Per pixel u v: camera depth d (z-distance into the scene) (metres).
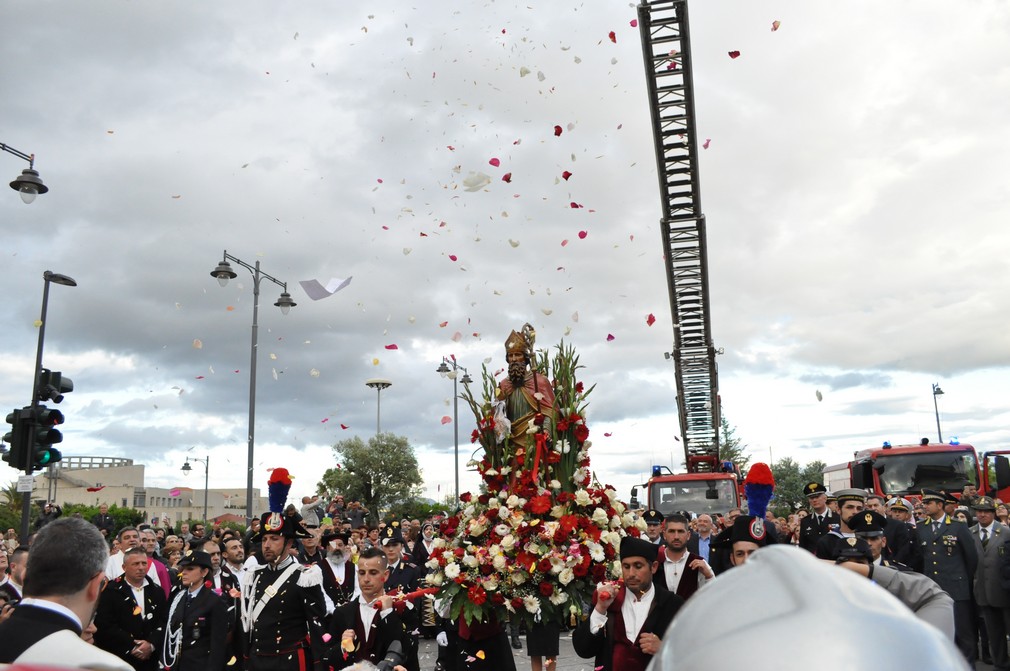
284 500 7.82
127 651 7.87
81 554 3.04
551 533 7.53
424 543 16.22
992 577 12.19
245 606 7.98
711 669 0.77
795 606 0.82
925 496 12.47
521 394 8.44
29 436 13.45
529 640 8.20
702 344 22.89
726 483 21.38
